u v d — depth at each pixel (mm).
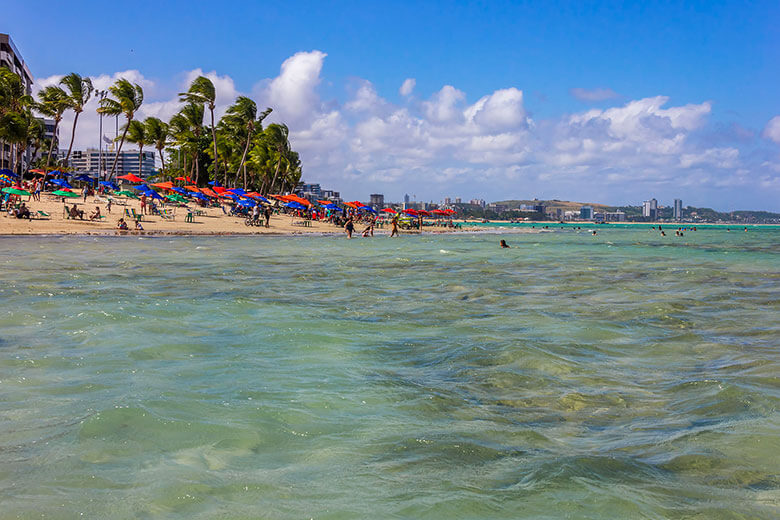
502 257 30344
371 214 87188
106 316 9984
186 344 8156
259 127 85812
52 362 6957
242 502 3627
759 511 3570
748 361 7746
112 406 5277
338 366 7184
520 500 3711
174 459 4242
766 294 15148
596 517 3490
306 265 22953
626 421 5387
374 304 12758
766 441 4738
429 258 28453
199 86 71750
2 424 4855
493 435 4945
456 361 7570
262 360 7367
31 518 3330
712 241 62875
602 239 68250
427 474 4109
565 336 9359
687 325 10477
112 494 3666
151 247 30953
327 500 3684
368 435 4863
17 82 68875
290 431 4902
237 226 56875
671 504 3670
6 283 14312
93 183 71875
